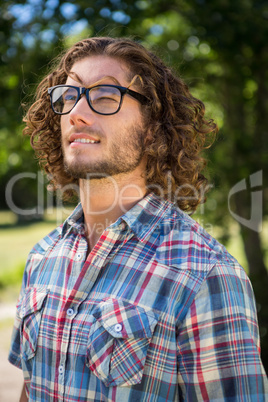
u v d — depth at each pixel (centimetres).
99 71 142
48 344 137
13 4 536
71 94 143
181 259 129
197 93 635
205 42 554
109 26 500
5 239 1587
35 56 559
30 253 162
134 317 124
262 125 619
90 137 137
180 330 122
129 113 142
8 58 562
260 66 577
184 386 122
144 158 149
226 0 513
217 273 125
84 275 135
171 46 601
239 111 645
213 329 120
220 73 631
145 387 121
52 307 141
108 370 122
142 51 149
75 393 125
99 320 127
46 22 532
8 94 580
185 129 161
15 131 589
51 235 162
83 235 149
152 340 122
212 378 119
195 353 120
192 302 122
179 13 569
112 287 131
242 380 118
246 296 127
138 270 131
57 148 184
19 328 163
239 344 120
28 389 146
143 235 136
